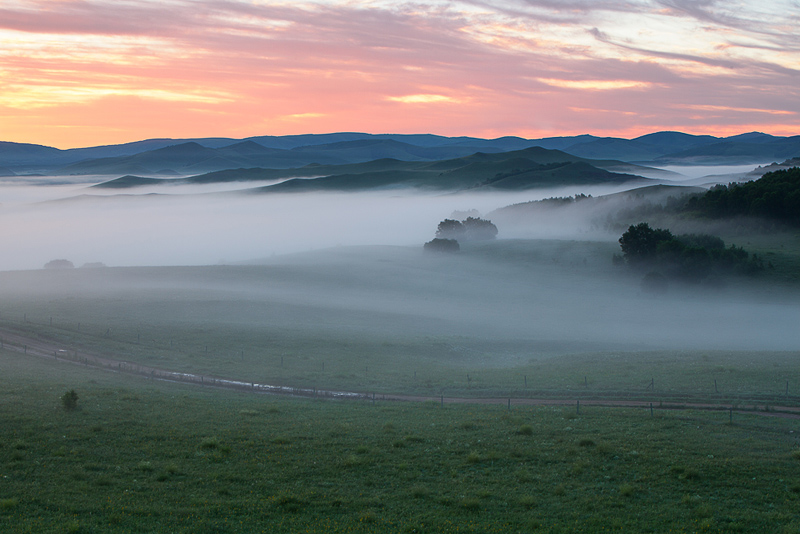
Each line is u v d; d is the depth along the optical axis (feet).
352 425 135.54
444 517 90.89
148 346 230.48
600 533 85.97
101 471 104.78
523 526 88.02
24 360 200.64
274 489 100.37
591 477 105.81
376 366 213.25
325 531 85.71
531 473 107.96
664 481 103.35
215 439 120.67
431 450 119.44
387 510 93.40
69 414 134.51
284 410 149.07
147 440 121.39
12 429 122.72
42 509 89.10
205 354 222.69
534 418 141.79
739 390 163.02
